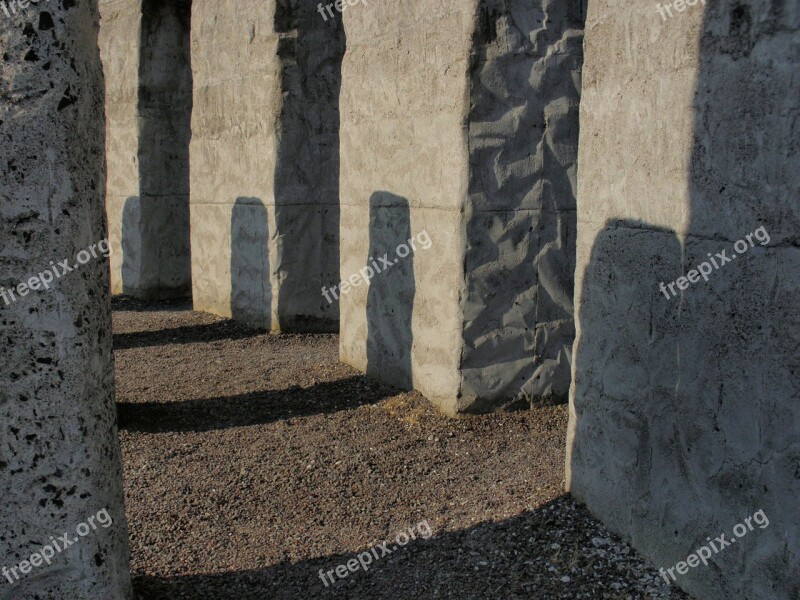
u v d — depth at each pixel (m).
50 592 2.33
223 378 5.86
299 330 7.28
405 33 4.92
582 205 3.37
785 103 2.21
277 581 3.08
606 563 2.97
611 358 3.16
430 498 3.74
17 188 2.19
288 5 6.88
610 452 3.18
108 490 2.45
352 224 5.70
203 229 8.21
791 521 2.22
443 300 4.67
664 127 2.77
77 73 2.28
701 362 2.59
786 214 2.21
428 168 4.76
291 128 6.96
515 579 2.94
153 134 9.23
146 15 8.99
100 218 2.46
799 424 2.18
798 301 2.17
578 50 4.60
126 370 6.18
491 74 4.42
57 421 2.29
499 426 4.54
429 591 2.93
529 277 4.65
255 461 4.23
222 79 7.63
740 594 2.43
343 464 4.15
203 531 3.49
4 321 2.21
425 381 4.93
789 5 2.19
